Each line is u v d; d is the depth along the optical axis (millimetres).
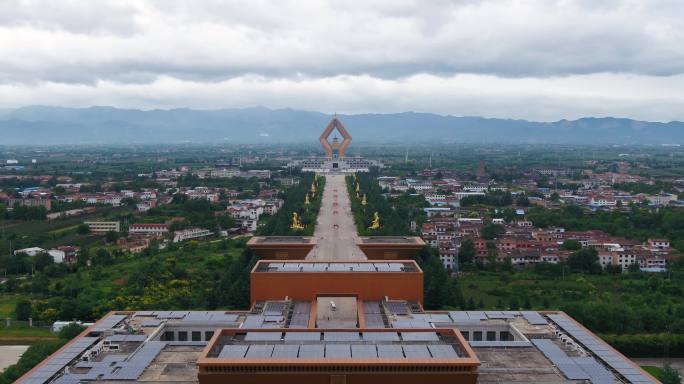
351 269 186000
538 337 148375
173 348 137125
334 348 121438
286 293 179125
